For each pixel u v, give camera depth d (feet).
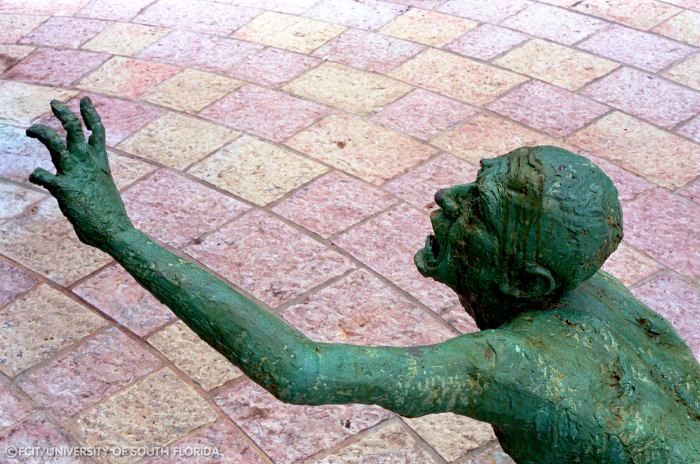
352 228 16.03
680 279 14.80
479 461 12.18
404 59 20.89
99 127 6.65
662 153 17.63
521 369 6.30
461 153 17.78
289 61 20.99
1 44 22.21
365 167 17.51
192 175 17.47
